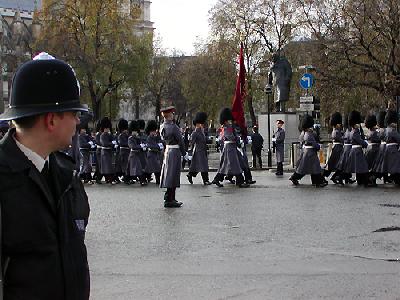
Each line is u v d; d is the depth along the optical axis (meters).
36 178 2.95
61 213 3.03
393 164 19.34
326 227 11.41
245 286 7.34
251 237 10.55
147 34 63.16
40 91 3.06
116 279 7.77
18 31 80.69
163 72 73.50
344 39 36.91
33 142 3.08
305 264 8.47
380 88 36.59
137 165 22.48
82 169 23.52
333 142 20.70
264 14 54.09
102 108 61.72
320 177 19.64
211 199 16.33
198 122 21.33
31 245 2.91
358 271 8.02
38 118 3.07
